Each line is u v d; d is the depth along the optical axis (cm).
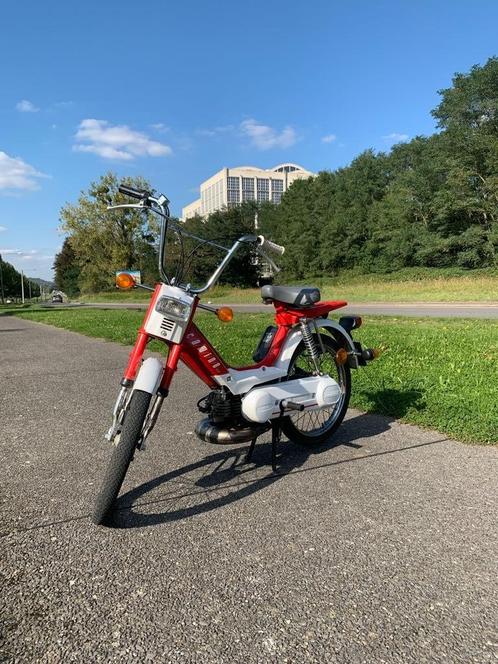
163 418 513
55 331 1423
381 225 5200
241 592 237
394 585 241
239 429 350
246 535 288
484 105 4319
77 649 202
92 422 509
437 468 379
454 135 4353
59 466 395
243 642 205
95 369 788
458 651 200
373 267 5447
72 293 9144
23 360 885
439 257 4741
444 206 4397
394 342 902
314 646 203
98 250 5241
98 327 1422
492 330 1091
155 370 306
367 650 200
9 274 11000
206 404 365
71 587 242
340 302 438
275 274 435
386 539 282
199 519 308
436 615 221
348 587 240
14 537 288
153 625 215
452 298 2659
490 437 426
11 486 358
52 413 543
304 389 388
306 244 5897
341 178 6366
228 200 11275
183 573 252
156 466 391
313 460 399
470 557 264
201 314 1717
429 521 302
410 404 511
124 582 245
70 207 5169
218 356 350
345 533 289
